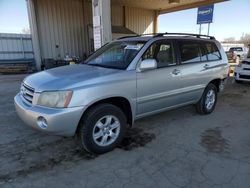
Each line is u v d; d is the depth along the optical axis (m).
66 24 14.73
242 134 4.12
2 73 12.34
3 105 5.81
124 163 3.11
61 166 3.01
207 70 4.83
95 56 4.48
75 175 2.82
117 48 4.18
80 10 15.20
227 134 4.11
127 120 3.73
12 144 3.61
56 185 2.63
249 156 3.31
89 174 2.85
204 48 4.90
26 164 3.04
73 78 3.18
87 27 15.64
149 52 3.81
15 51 14.10
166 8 18.61
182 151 3.45
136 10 18.25
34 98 3.04
